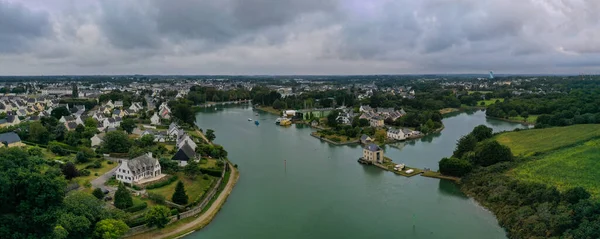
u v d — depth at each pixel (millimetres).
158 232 104875
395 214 120750
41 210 88562
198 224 111125
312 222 114750
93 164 151125
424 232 108438
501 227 111438
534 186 118812
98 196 116938
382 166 172750
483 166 156000
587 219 92438
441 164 157250
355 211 122812
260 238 104438
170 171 146500
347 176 160375
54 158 157125
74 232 91250
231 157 190500
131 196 121500
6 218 84875
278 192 140000
